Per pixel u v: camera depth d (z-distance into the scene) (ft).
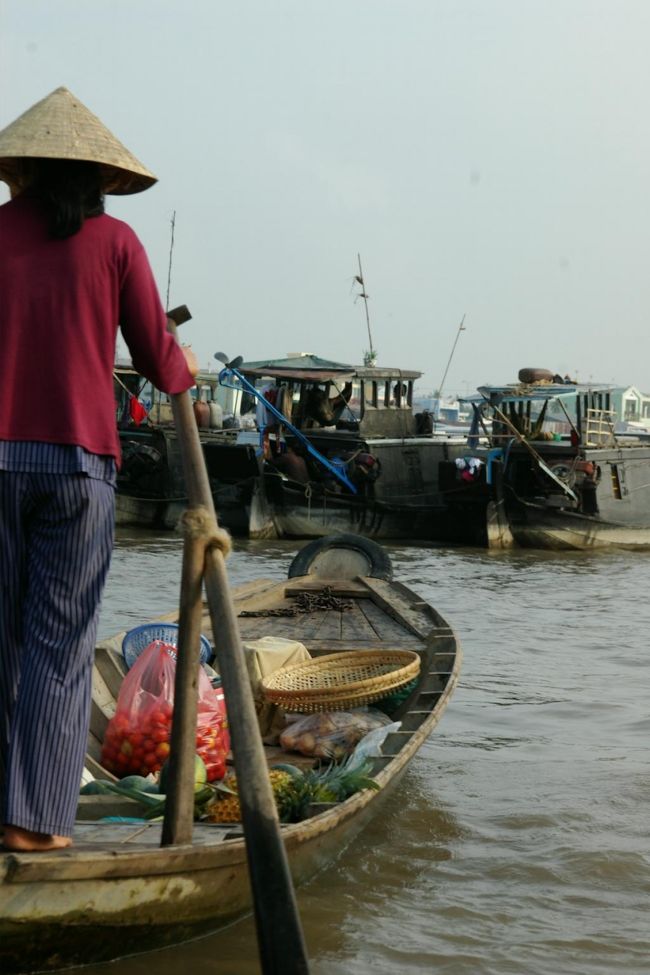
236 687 11.69
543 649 41.37
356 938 16.47
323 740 21.72
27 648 11.84
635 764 26.25
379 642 29.48
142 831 14.55
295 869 16.65
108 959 13.88
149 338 12.16
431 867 19.48
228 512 88.99
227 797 17.57
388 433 91.45
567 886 18.83
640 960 16.08
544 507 82.33
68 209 11.56
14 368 11.50
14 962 12.98
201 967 14.37
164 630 23.16
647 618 49.39
